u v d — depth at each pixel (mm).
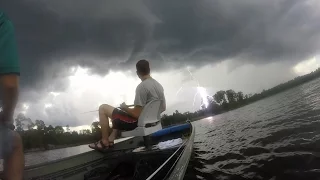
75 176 4109
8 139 1479
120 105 4598
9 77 1362
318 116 9383
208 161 6930
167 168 3719
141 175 3652
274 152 5992
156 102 4590
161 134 7477
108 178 3971
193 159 7637
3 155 1512
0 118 1432
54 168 3951
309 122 8633
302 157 5043
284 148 6090
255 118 19203
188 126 7785
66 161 4141
